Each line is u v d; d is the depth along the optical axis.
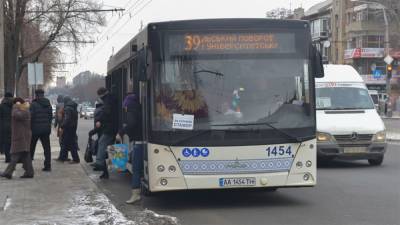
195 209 9.71
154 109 9.30
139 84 10.58
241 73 9.42
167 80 9.32
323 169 15.09
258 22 9.49
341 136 15.00
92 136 15.89
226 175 9.24
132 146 11.07
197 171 9.23
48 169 14.91
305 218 8.81
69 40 43.19
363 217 8.84
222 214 9.24
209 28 9.42
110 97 13.51
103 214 8.97
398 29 71.56
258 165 9.31
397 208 9.56
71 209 9.41
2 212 9.17
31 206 9.70
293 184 9.42
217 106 9.32
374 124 15.32
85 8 41.66
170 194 11.31
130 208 9.84
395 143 24.73
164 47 9.37
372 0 71.44
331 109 15.81
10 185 12.20
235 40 9.45
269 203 10.20
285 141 9.39
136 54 10.95
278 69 9.52
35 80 21.73
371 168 15.16
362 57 77.00
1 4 24.89
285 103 9.46
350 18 80.69
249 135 9.30
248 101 9.38
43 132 14.71
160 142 9.23
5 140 16.72
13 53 40.38
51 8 41.34
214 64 9.39
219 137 9.25
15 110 13.18
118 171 13.92
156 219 8.50
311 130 9.52
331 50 85.00
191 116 9.26
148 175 9.52
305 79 9.58
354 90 16.48
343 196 10.81
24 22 41.50
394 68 75.12
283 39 9.57
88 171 15.39
